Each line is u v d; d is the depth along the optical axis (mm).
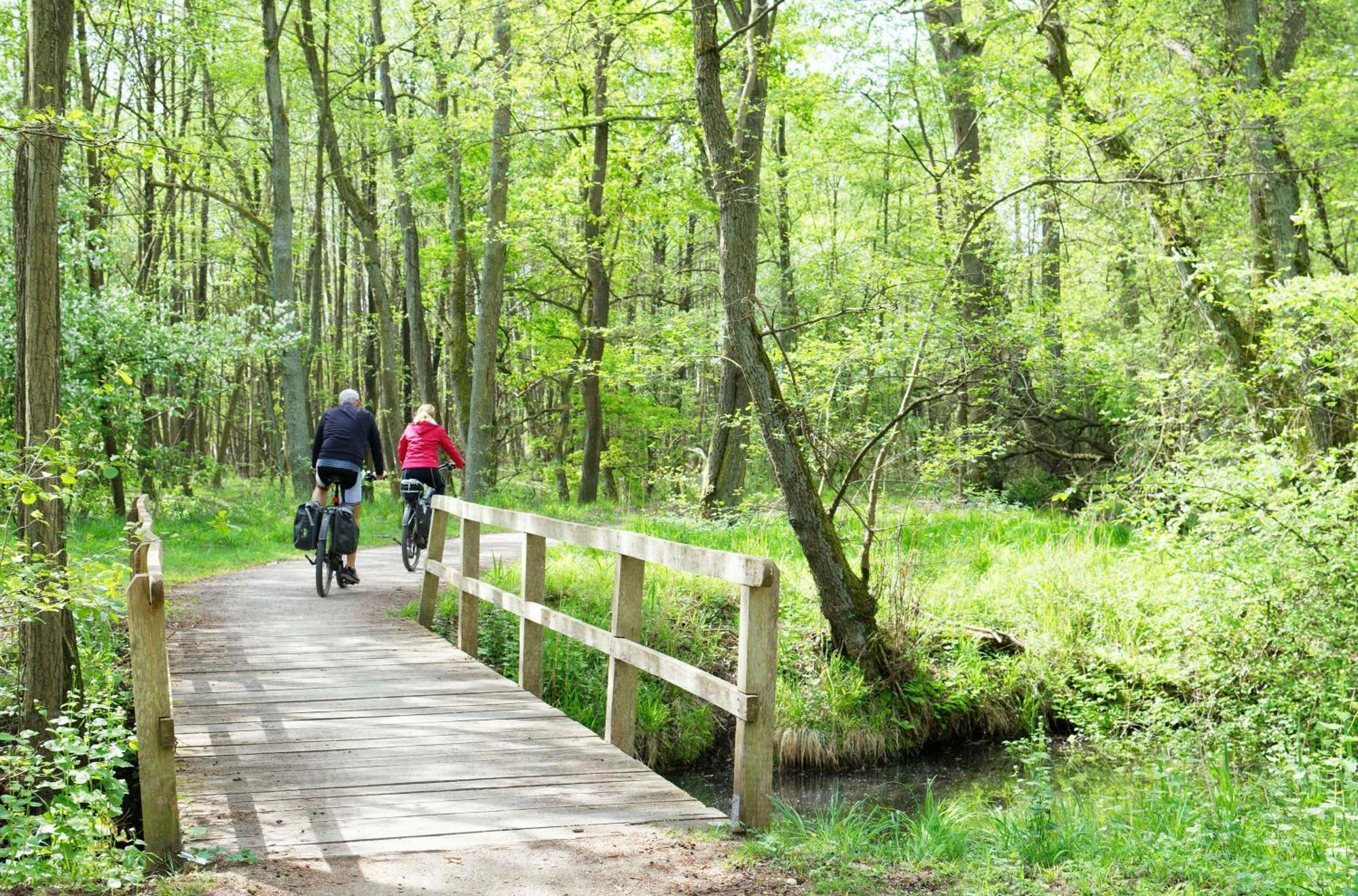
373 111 25500
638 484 32844
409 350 34344
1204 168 12492
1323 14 15578
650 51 21953
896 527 10742
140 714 4359
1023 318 10227
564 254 26875
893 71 20656
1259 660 9461
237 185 28578
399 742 6125
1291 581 9164
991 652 10578
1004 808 7602
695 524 15586
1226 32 13500
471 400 24344
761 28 15766
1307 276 10312
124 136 5602
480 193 26391
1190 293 12914
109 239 18156
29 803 4691
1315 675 9062
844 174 27016
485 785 5395
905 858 4637
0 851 4223
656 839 4668
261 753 5844
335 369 38094
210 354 18344
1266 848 5141
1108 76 13234
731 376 17562
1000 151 13344
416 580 12438
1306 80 12352
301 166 36406
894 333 9867
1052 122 11977
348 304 43906
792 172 25969
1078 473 19859
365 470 11617
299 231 36312
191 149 5848
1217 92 11820
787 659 10000
